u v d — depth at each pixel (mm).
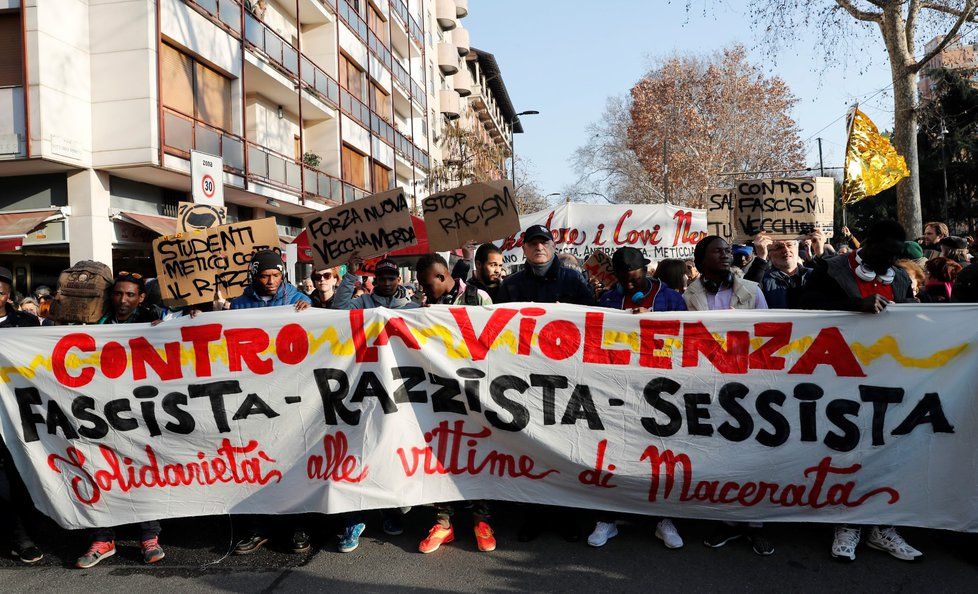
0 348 4656
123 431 4645
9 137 12453
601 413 4480
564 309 4551
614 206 11820
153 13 13836
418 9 39375
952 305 4238
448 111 45094
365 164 27641
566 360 4516
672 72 40250
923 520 4191
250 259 5398
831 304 4648
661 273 5621
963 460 4148
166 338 4660
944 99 35875
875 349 4293
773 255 5941
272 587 4023
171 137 14453
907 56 15367
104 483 4625
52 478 4629
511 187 5727
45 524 5246
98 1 13648
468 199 5781
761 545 4258
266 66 19000
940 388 4215
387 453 4473
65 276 5160
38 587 4148
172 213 16234
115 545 4785
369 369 4547
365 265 9188
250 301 5238
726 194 10688
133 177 14781
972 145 37062
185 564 4410
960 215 40125
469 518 5051
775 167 39688
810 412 4332
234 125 17578
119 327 4672
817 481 4301
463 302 5238
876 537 4266
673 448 4422
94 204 13727
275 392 4605
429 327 4578
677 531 4633
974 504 4113
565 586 3916
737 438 4379
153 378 4652
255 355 4629
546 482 4496
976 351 4184
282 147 22156
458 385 4531
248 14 18078
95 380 4660
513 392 4523
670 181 41188
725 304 4938
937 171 38281
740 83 39375
